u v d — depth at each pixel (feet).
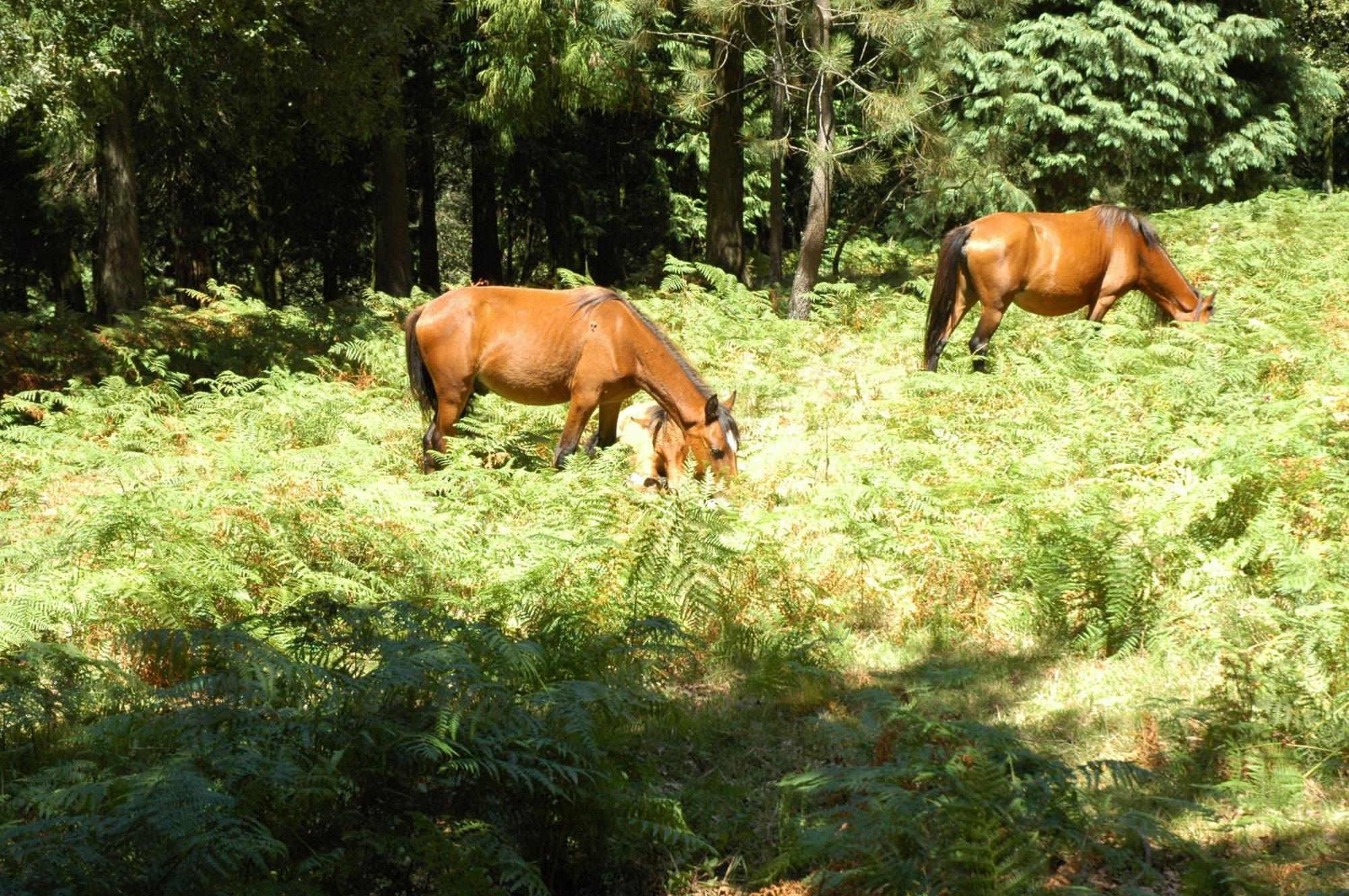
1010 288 46.44
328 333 64.18
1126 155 91.25
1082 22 89.35
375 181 83.15
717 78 79.51
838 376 48.85
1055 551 24.21
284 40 66.85
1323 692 19.42
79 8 55.21
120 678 20.79
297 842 14.85
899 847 15.29
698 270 66.33
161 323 61.05
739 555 26.27
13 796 15.85
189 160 89.20
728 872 16.21
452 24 84.89
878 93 63.82
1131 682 21.25
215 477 33.55
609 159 105.50
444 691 16.57
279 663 16.53
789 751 19.67
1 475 37.93
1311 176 136.26
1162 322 48.73
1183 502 25.84
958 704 21.02
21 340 58.13
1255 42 92.27
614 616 24.09
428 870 14.38
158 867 13.00
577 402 35.78
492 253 104.27
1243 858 15.55
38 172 93.30
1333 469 27.02
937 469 32.63
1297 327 42.80
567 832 16.07
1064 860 15.69
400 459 37.37
